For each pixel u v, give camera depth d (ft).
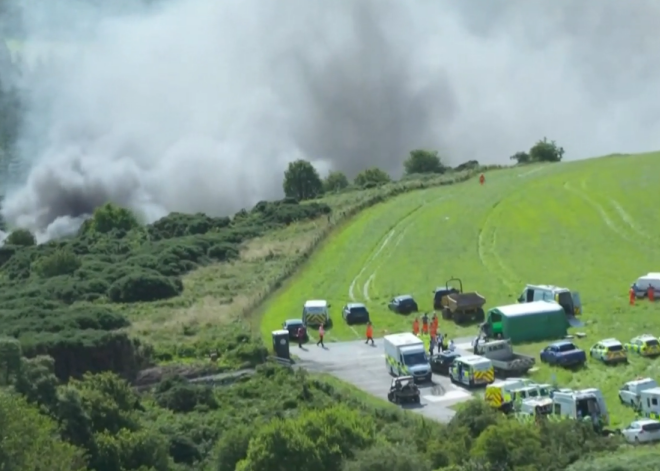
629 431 319.47
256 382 443.32
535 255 636.89
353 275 639.35
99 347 474.49
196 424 382.83
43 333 499.92
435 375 442.09
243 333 517.14
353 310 542.98
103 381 386.11
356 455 272.92
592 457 281.13
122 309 592.60
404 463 262.67
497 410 348.18
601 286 560.20
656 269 587.68
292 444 282.56
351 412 315.37
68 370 467.93
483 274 606.96
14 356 342.44
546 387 369.50
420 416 371.15
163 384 443.32
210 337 516.73
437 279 607.37
